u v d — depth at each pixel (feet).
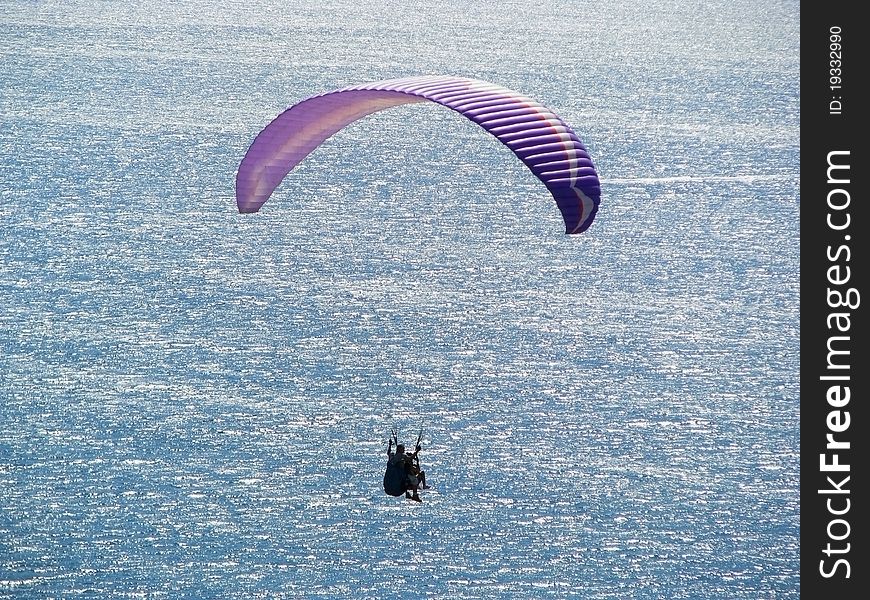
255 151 356.38
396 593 493.36
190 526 543.80
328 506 567.59
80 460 615.98
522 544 542.98
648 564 535.60
